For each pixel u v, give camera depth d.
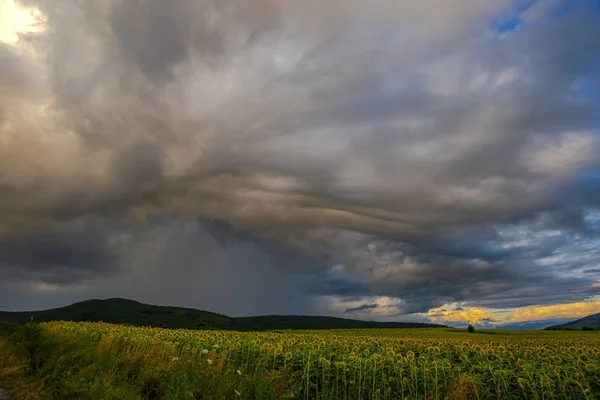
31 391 10.54
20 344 13.72
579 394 15.81
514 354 22.75
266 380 14.77
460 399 15.56
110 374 12.98
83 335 21.50
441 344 27.16
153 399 12.44
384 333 92.19
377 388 17.41
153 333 28.61
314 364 18.80
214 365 16.05
